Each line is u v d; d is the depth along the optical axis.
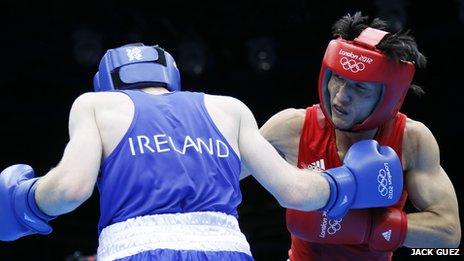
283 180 2.72
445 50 9.86
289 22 9.98
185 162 2.62
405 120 3.45
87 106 2.68
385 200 3.03
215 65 10.60
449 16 9.66
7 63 10.00
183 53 10.05
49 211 2.53
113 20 9.78
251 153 2.76
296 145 3.55
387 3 9.09
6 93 10.52
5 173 2.73
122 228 2.51
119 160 2.58
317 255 3.60
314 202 2.78
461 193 9.86
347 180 2.91
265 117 10.92
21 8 9.48
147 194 2.55
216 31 10.20
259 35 10.15
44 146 10.84
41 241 10.46
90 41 9.75
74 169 2.46
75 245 10.59
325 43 10.27
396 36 3.17
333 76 3.25
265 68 10.14
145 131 2.63
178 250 2.46
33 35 9.89
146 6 9.71
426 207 3.41
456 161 9.98
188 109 2.75
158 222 2.50
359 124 3.27
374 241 3.29
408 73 3.17
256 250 10.23
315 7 9.66
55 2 9.46
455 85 9.92
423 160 3.43
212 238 2.53
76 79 10.23
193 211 2.55
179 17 9.91
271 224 10.40
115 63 2.91
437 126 10.06
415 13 9.75
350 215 3.30
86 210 10.81
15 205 2.58
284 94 10.80
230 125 2.78
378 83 3.14
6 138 10.81
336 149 3.42
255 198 10.85
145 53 2.93
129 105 2.69
